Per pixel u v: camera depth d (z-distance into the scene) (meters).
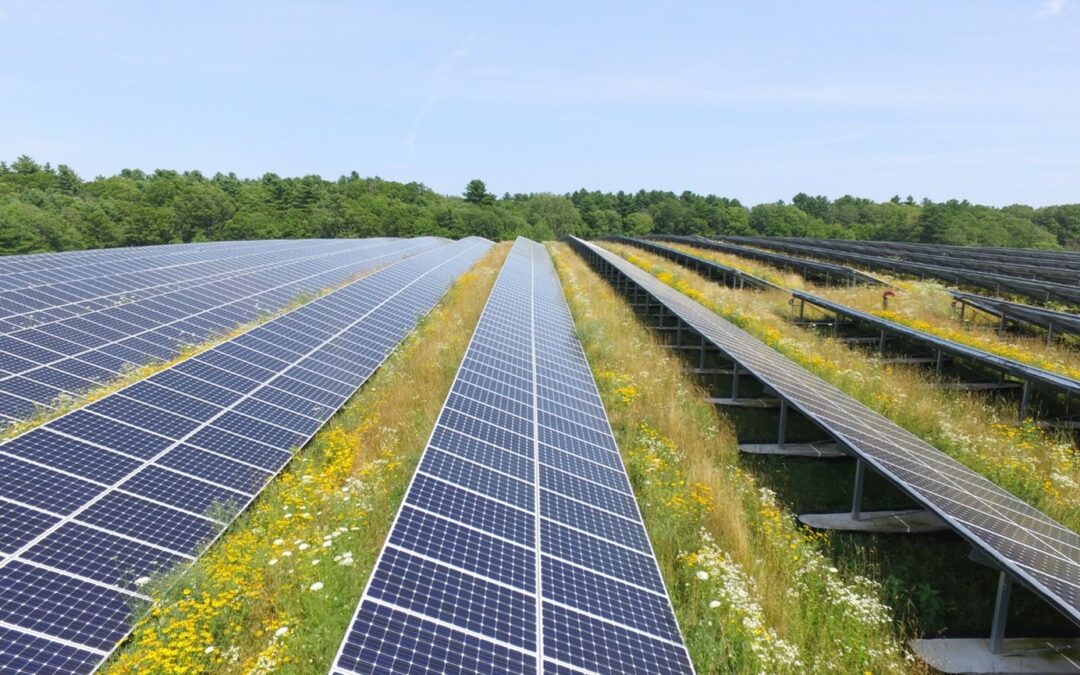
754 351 21.14
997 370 22.23
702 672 8.41
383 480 12.89
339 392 18.17
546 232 155.62
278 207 131.25
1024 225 132.38
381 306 29.52
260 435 14.13
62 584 8.17
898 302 34.19
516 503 9.71
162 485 11.10
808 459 16.20
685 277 47.62
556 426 13.89
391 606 6.48
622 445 15.79
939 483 11.52
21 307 21.67
